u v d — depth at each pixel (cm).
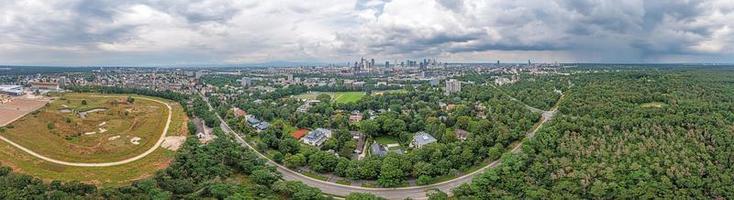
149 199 19750
